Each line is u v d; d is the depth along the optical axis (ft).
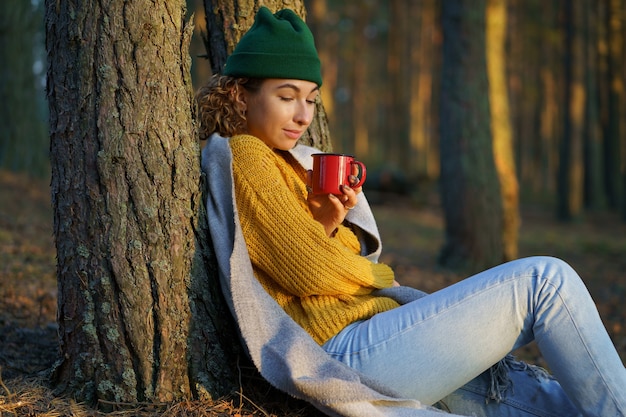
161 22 7.96
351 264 8.16
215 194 8.38
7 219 26.25
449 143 27.63
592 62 65.77
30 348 10.44
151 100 7.92
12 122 41.52
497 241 27.50
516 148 103.14
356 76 106.42
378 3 104.42
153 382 8.05
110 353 7.98
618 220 61.82
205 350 8.38
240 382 8.32
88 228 7.88
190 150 8.24
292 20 8.79
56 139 8.00
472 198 27.22
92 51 7.78
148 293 7.96
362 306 8.25
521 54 94.68
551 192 98.17
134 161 7.87
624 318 20.31
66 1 7.82
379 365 7.83
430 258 31.30
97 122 7.80
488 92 27.71
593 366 7.55
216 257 8.47
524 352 14.89
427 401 8.02
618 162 71.56
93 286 7.92
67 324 8.13
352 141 114.01
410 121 87.30
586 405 7.66
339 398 7.29
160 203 7.98
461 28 27.35
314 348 7.72
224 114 8.94
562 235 48.70
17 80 41.73
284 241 8.00
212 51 10.77
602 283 28.35
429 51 96.32
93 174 7.85
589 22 62.49
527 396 8.93
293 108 8.70
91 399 8.06
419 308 7.95
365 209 9.55
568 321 7.60
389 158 100.53
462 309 7.80
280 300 8.37
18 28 41.68
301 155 9.43
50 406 7.85
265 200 8.08
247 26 10.57
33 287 14.99
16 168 41.39
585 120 68.13
